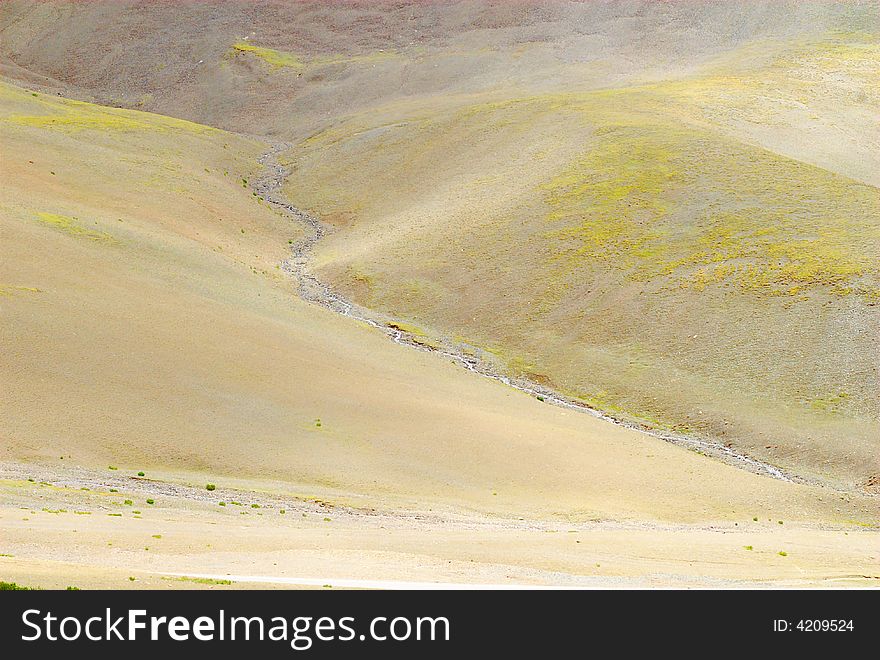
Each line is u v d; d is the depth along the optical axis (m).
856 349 79.88
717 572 38.91
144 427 55.88
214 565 30.62
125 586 25.55
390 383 72.56
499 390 79.31
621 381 83.12
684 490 59.38
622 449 65.81
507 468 59.06
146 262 89.50
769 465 70.50
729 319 86.88
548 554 39.03
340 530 42.44
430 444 60.88
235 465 54.12
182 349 67.69
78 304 70.12
